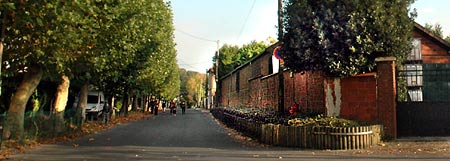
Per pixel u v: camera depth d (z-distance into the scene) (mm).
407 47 14492
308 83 18078
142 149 13797
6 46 12828
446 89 19500
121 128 24609
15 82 20828
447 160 10531
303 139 13508
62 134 18344
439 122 14477
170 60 41281
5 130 15141
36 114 18688
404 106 14594
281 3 15516
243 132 20000
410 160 10594
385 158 10977
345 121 13344
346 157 11281
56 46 12016
